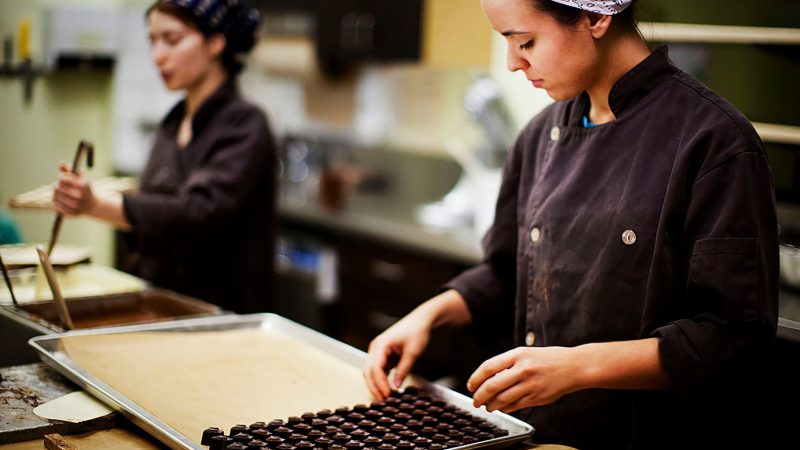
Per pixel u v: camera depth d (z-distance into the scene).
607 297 1.67
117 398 1.66
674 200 1.59
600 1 1.58
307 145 5.37
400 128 4.85
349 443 1.49
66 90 3.93
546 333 1.79
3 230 2.88
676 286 1.60
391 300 3.89
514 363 1.51
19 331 2.17
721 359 1.48
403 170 4.84
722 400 1.68
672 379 1.48
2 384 1.80
